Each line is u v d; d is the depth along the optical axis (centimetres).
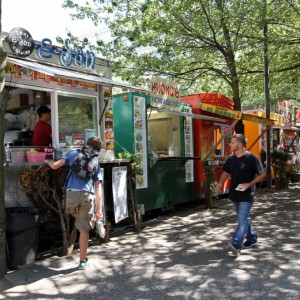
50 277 483
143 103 861
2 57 485
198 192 1045
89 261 545
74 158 511
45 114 654
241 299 404
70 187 508
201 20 1073
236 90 1157
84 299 414
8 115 752
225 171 577
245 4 1012
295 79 1386
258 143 1498
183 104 1012
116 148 849
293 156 1730
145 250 601
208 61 1259
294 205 1002
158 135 1016
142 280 467
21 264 525
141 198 837
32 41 588
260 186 1435
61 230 620
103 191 654
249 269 498
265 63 1266
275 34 1130
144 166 848
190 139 1040
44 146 630
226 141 1187
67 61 663
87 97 712
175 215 914
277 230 714
